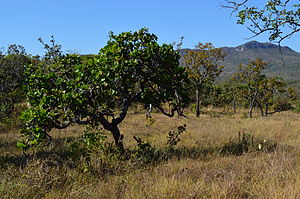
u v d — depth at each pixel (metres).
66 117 6.79
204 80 23.39
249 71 24.48
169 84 7.45
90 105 6.93
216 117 22.02
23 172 5.43
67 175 5.44
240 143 8.74
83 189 4.87
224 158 7.09
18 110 16.25
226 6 7.95
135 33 7.35
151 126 14.09
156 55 7.18
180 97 7.77
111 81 6.88
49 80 6.91
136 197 4.52
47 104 6.48
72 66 7.41
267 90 24.33
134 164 6.23
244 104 34.94
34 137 6.24
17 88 16.69
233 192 4.58
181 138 10.26
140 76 7.45
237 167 6.16
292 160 6.62
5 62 16.95
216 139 9.94
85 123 7.06
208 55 23.06
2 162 6.75
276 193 4.41
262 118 21.23
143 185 5.07
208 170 6.11
